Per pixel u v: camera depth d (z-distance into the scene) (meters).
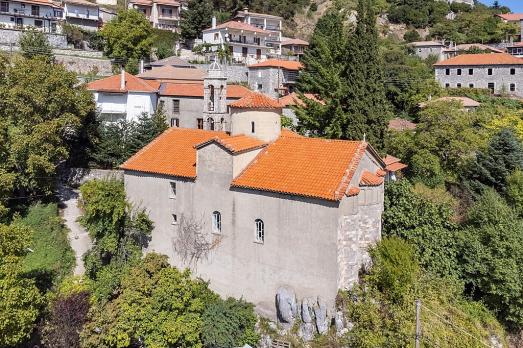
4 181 41.88
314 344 31.19
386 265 32.91
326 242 31.17
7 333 29.02
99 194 39.88
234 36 102.06
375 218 35.09
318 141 36.06
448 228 40.81
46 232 43.66
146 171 40.38
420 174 51.34
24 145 44.25
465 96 85.94
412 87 82.38
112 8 117.00
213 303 34.81
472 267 38.09
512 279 36.75
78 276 39.84
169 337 31.50
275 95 85.62
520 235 38.88
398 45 117.88
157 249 40.75
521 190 46.59
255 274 34.75
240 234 35.34
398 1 142.25
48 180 48.28
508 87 89.75
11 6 87.31
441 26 129.62
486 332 34.84
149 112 61.59
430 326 31.22
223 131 42.72
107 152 53.50
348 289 32.28
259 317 34.53
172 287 32.97
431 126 52.81
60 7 96.19
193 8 109.56
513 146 49.38
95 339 31.06
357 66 45.31
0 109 46.34
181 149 41.47
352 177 32.09
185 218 38.62
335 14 77.94
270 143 38.00
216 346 32.34
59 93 45.97
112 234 40.03
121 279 36.09
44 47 69.88
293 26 138.38
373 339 29.59
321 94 49.81
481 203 42.44
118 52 85.62
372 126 45.75
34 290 31.23
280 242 33.25
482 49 109.62
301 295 32.53
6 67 48.16
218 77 43.34
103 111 59.75
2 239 30.34
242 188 34.78
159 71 76.25
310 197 31.39
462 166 51.41
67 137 54.06
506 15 133.25
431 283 35.84
